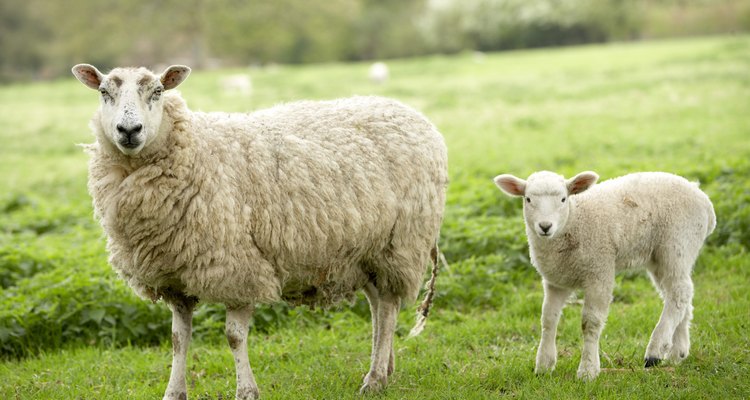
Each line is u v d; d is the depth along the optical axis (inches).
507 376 284.2
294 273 270.1
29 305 360.2
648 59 1475.1
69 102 1443.2
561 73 1406.3
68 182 792.3
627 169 561.9
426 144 296.2
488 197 508.7
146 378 313.4
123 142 241.6
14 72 3016.7
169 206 249.4
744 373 273.1
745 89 1040.2
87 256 436.5
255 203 258.8
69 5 2650.1
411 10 3390.7
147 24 2568.9
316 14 2822.3
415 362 310.7
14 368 328.8
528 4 2571.4
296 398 270.7
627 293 389.7
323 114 286.0
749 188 463.2
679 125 844.0
